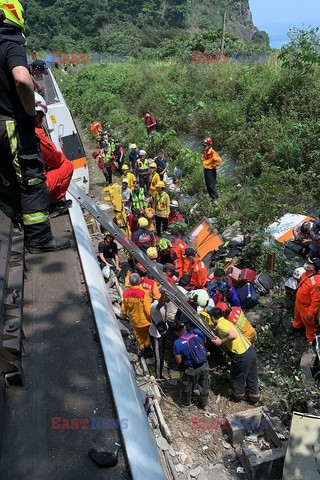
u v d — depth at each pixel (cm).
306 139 1144
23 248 269
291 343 714
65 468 169
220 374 693
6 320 209
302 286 669
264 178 1044
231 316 642
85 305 261
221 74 1678
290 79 1337
